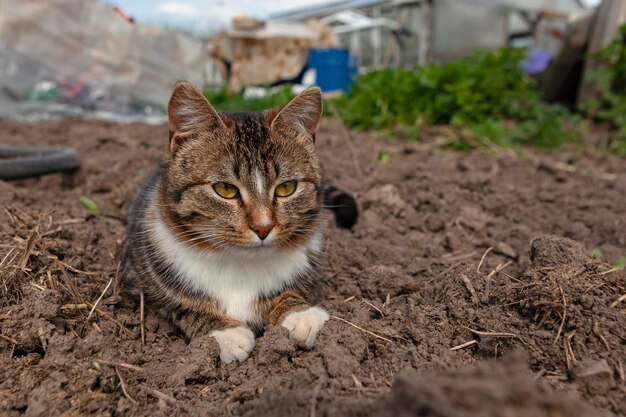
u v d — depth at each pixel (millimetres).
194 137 309
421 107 875
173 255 311
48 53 1086
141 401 246
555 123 849
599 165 730
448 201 511
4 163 481
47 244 326
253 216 297
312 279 335
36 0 1054
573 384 226
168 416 234
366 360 264
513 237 440
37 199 455
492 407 156
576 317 256
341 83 1321
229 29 1389
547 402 160
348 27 1752
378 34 1729
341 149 720
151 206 333
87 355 262
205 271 308
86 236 370
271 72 1390
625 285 275
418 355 260
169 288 310
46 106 1094
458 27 1620
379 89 915
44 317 270
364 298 344
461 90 845
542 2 1697
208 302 309
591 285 273
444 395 158
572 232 453
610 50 940
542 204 532
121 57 1154
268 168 310
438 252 402
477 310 284
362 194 513
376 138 814
